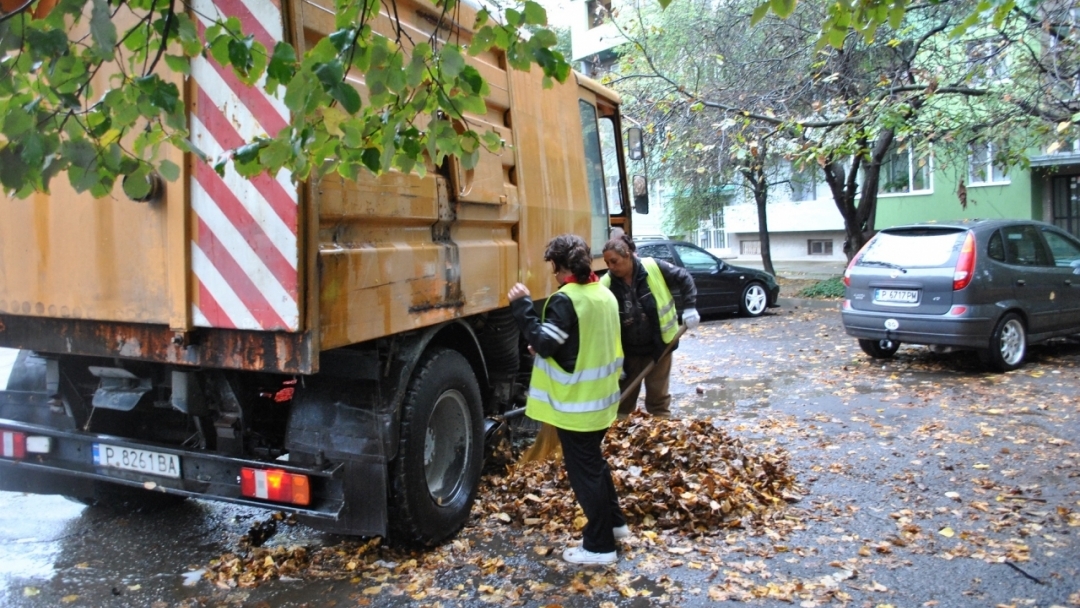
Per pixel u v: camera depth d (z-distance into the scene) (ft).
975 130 33.60
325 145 9.58
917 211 76.59
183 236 11.25
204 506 16.58
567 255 13.88
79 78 8.57
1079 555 13.96
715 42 48.73
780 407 25.61
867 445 20.90
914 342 29.91
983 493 17.16
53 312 12.26
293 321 10.84
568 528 15.17
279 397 14.32
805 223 95.61
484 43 9.72
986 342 28.89
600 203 22.82
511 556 14.08
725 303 48.78
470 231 15.46
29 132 8.14
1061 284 31.45
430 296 13.82
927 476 18.31
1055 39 32.22
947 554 14.06
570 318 13.41
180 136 9.68
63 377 14.01
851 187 58.29
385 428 12.77
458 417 15.39
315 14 11.35
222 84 10.96
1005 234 30.14
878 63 40.70
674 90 42.75
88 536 14.96
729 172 56.49
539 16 9.53
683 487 16.07
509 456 18.52
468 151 10.40
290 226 10.74
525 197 17.48
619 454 17.80
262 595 12.56
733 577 13.17
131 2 8.99
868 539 14.75
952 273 28.66
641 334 19.80
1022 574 13.24
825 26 14.62
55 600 12.30
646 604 12.30
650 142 44.09
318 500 12.85
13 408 14.62
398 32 9.87
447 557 14.02
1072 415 23.26
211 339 11.51
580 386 13.47
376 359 12.66
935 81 31.48
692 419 20.39
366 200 12.08
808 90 39.19
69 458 13.84
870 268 31.01
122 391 13.30
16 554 14.07
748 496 16.42
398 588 12.82
